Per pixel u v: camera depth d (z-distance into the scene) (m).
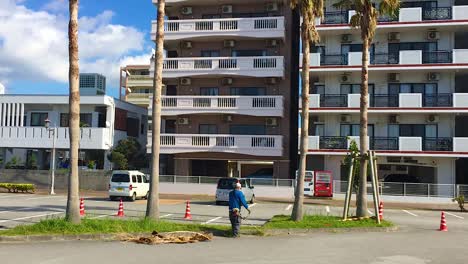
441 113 36.84
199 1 41.19
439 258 12.10
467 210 30.34
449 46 37.72
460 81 39.34
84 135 42.16
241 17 41.50
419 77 37.88
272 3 40.72
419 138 36.34
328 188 35.38
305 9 19.33
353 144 30.58
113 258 11.21
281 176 39.06
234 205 15.66
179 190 37.72
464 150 35.81
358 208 20.06
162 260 11.05
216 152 39.38
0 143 42.72
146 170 42.41
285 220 18.77
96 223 15.04
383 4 21.03
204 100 39.72
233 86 41.00
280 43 40.50
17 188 36.38
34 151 44.72
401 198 34.69
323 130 39.31
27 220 18.59
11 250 12.09
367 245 14.09
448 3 37.56
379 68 37.47
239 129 40.47
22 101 42.78
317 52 39.16
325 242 14.59
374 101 37.81
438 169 37.16
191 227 16.42
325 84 39.59
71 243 13.41
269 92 40.31
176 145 39.50
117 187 30.42
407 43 38.44
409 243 14.72
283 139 39.16
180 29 40.78
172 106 40.16
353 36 39.28
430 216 26.17
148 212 17.48
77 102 15.08
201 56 41.94
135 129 48.91
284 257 11.76
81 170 39.28
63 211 22.73
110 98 43.38
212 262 10.92
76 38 15.02
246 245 13.72
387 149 36.88
